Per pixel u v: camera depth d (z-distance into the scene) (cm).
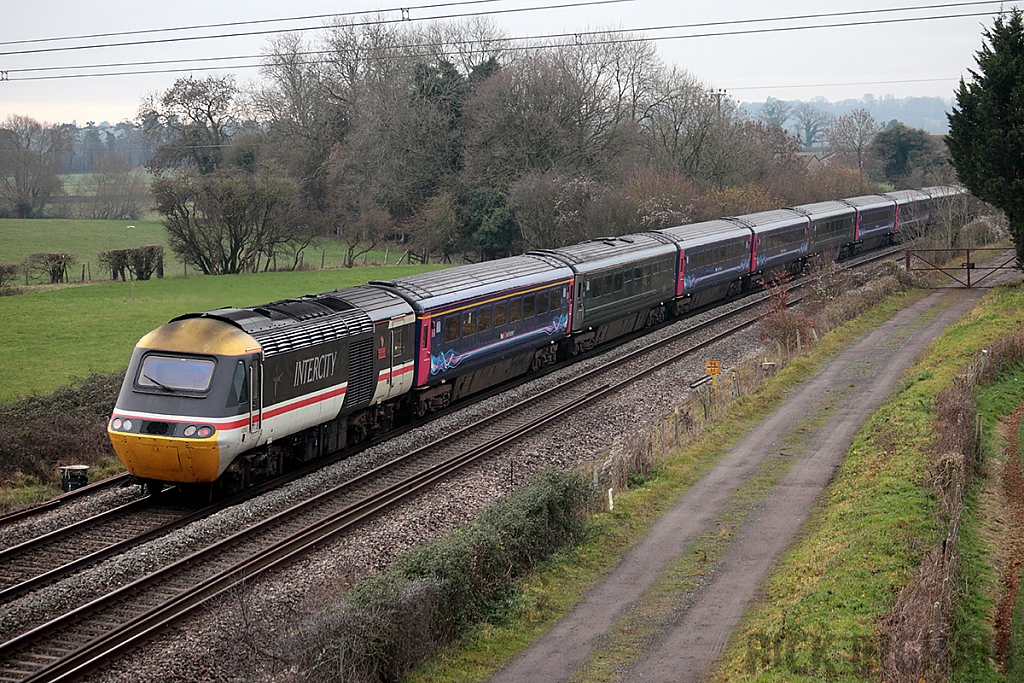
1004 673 1948
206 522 2761
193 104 11894
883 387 4603
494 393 4700
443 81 10962
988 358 4388
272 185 8394
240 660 2009
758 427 4072
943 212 9338
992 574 2438
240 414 2881
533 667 2041
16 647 2039
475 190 10112
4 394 4253
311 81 11956
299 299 3528
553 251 5447
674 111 10688
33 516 2941
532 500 2694
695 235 6794
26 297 6856
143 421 2844
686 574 2561
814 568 2434
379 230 10312
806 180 11962
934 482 2845
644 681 1955
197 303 6750
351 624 1898
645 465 3469
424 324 3962
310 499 3002
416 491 3131
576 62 10412
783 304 5578
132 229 11331
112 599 2273
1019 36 6041
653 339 5938
